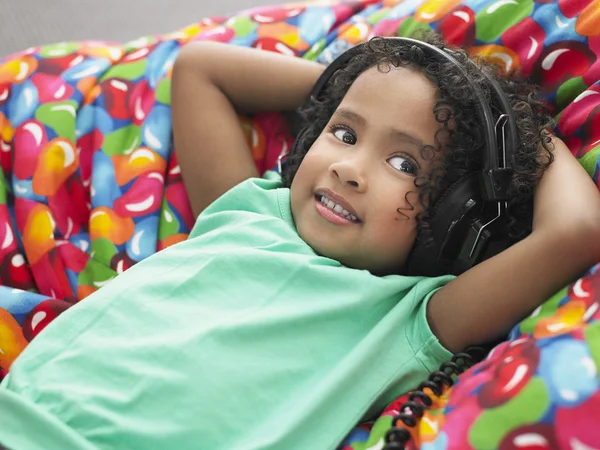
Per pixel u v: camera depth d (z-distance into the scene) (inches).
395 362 30.4
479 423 24.5
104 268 38.5
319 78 37.3
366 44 34.7
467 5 39.8
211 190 38.7
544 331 27.0
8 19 61.9
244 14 46.8
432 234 31.8
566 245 28.4
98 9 64.6
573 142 34.7
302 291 31.2
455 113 31.3
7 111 41.9
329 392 28.8
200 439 27.4
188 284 30.7
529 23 37.5
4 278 37.9
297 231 33.9
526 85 35.9
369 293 31.2
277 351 29.6
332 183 32.0
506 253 29.8
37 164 39.7
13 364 28.9
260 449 27.1
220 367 28.4
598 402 22.1
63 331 29.4
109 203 40.3
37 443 26.4
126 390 27.7
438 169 31.5
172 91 40.4
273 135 42.5
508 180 30.4
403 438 26.7
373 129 31.8
